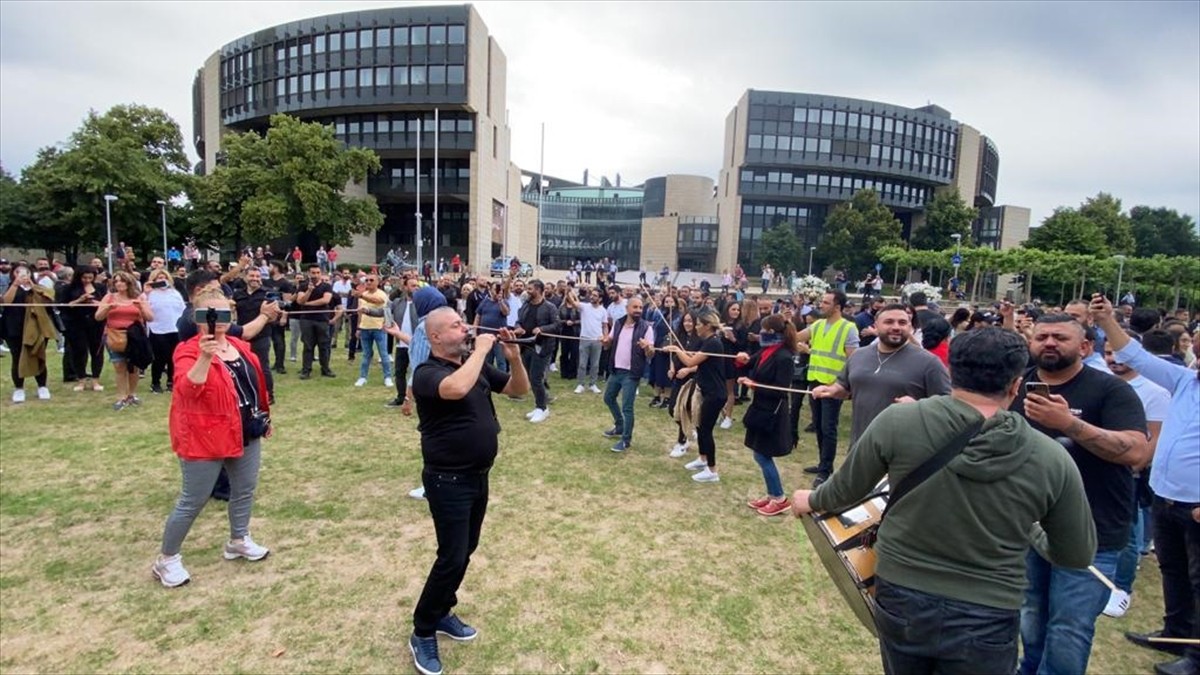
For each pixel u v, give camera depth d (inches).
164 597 137.6
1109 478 103.0
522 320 320.5
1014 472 66.4
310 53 1888.5
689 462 253.6
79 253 1603.1
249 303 310.7
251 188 1451.8
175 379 137.8
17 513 177.6
